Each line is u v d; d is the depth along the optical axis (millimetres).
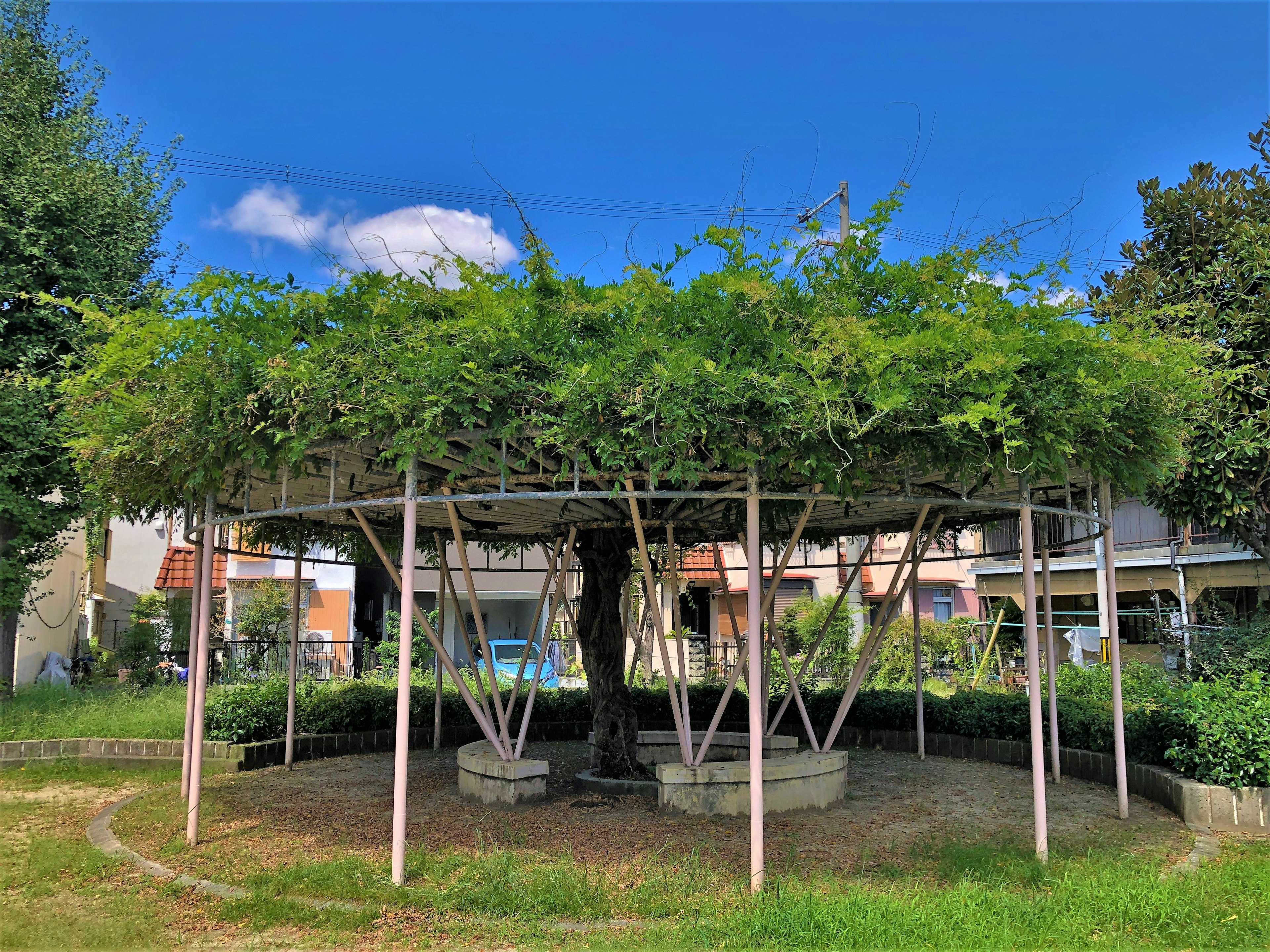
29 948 4535
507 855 5641
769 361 5086
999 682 15422
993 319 5480
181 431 5824
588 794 8062
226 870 5773
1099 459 6184
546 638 8492
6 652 13641
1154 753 8172
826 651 15289
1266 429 10086
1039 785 5793
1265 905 4895
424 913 4973
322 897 5168
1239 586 14781
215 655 17656
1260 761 6816
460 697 11586
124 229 13898
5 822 7309
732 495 5500
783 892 4961
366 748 10594
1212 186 11516
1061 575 19062
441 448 5227
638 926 4719
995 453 5406
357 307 5492
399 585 7305
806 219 5434
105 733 10281
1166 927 4645
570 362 5121
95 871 5875
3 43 14055
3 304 12633
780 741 9414
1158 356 5734
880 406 4711
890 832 6730
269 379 5355
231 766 9234
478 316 5117
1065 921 4645
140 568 26297
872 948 4324
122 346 5730
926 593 27938
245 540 9477
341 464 6836
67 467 12625
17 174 12945
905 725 10984
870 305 5691
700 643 22375
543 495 5156
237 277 5621
